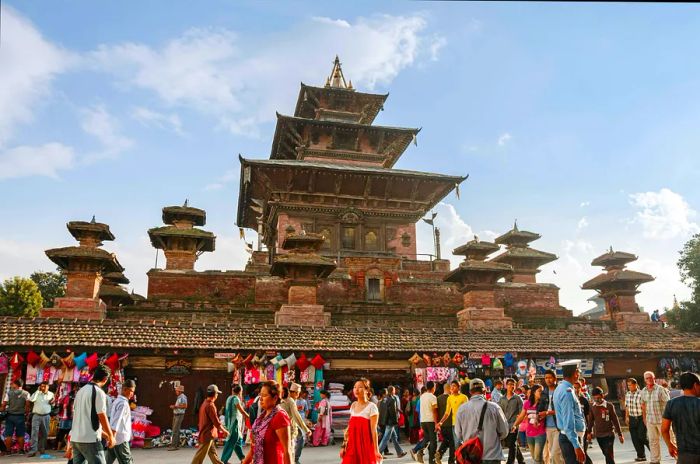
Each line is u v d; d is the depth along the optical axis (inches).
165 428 777.6
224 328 865.5
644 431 565.9
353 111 1856.5
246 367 808.3
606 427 496.7
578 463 360.2
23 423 670.5
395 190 1578.5
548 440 442.9
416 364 883.4
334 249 1514.5
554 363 949.2
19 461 603.8
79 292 964.6
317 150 1685.5
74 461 360.2
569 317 1307.8
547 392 478.6
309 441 764.0
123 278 1387.8
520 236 1483.8
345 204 1558.8
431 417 553.6
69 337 761.6
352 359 874.8
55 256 958.4
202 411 465.7
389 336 926.4
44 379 718.5
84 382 729.0
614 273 1267.2
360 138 1744.6
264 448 277.6
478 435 345.7
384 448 614.9
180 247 1232.8
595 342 1007.0
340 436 798.5
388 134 1745.8
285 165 1454.2
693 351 1010.7
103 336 780.6
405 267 1469.0
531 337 1005.8
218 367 816.9
